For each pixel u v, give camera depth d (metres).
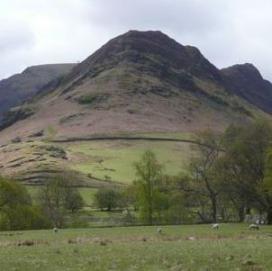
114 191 175.75
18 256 33.22
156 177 120.50
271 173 93.75
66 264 28.62
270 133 107.69
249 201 109.50
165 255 31.77
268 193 99.69
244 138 107.62
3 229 109.25
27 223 111.06
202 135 123.44
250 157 106.81
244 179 107.44
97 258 30.88
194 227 85.12
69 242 48.72
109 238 57.16
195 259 29.41
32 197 139.38
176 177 121.00
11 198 113.12
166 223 117.81
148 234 65.25
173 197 119.19
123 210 162.50
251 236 59.19
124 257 31.12
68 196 138.12
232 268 25.98
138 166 121.25
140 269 26.25
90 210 163.75
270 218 103.94
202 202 121.00
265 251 33.00
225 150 116.94
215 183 112.12
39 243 48.53
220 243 42.66
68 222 123.12
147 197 119.31
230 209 122.88
